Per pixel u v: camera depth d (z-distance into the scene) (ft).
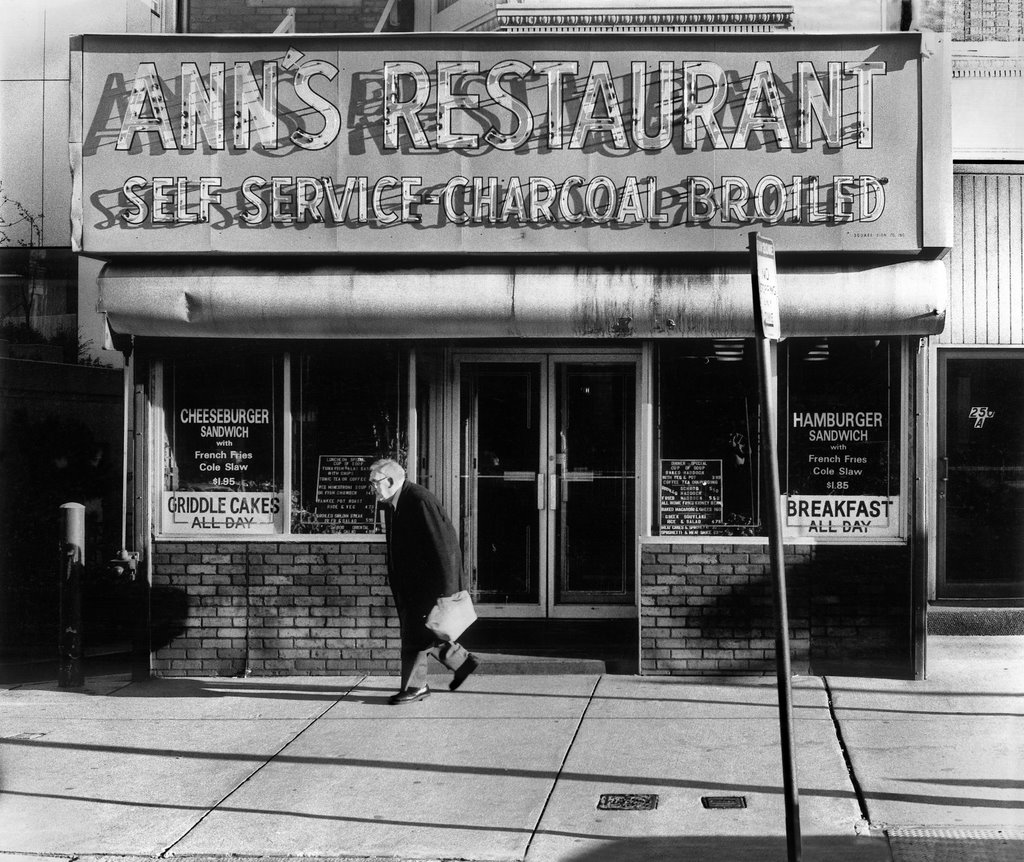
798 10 28.58
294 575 27.86
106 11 36.88
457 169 26.37
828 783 19.67
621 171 26.22
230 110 26.58
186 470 28.07
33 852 17.33
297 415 28.04
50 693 27.09
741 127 25.98
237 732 23.41
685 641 27.32
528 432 30.60
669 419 27.53
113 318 26.86
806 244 25.98
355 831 17.92
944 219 25.70
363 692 26.37
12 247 37.47
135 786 20.20
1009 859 16.42
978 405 31.89
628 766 20.77
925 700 24.99
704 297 26.03
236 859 17.03
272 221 26.58
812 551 27.17
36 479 36.09
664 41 26.03
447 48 26.27
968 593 31.86
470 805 18.95
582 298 26.16
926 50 25.62
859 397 27.20
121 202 26.68
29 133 37.29
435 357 30.01
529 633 29.76
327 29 30.14
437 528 24.45
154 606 27.91
